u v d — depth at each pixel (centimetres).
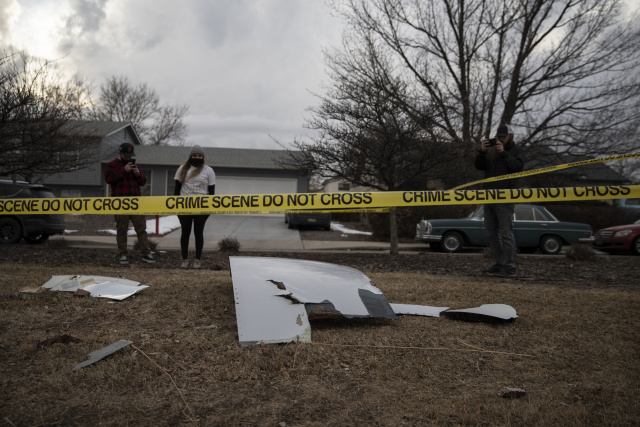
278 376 229
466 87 1383
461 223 1270
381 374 235
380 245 1373
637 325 333
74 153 1093
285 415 191
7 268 524
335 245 1333
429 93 1078
